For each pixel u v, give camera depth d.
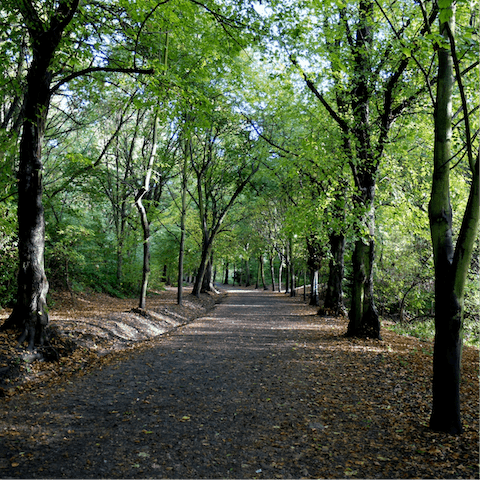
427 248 18.05
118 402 6.20
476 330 15.92
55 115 16.48
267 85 18.20
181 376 7.84
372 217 11.70
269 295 37.84
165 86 8.38
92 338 10.22
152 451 4.50
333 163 10.77
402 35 9.27
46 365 7.82
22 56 9.66
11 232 11.00
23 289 8.23
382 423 5.37
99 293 20.38
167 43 12.03
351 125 11.09
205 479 3.92
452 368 4.97
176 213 27.00
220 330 14.15
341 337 12.02
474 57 5.26
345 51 10.76
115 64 8.68
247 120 20.06
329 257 17.50
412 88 10.58
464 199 13.09
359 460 4.33
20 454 4.27
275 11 8.00
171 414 5.72
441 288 5.05
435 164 5.20
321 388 7.04
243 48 8.46
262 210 35.03
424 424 5.27
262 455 4.47
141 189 14.73
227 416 5.68
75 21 7.96
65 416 5.51
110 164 20.77
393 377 7.60
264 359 9.38
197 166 24.92
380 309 21.42
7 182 8.23
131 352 9.92
